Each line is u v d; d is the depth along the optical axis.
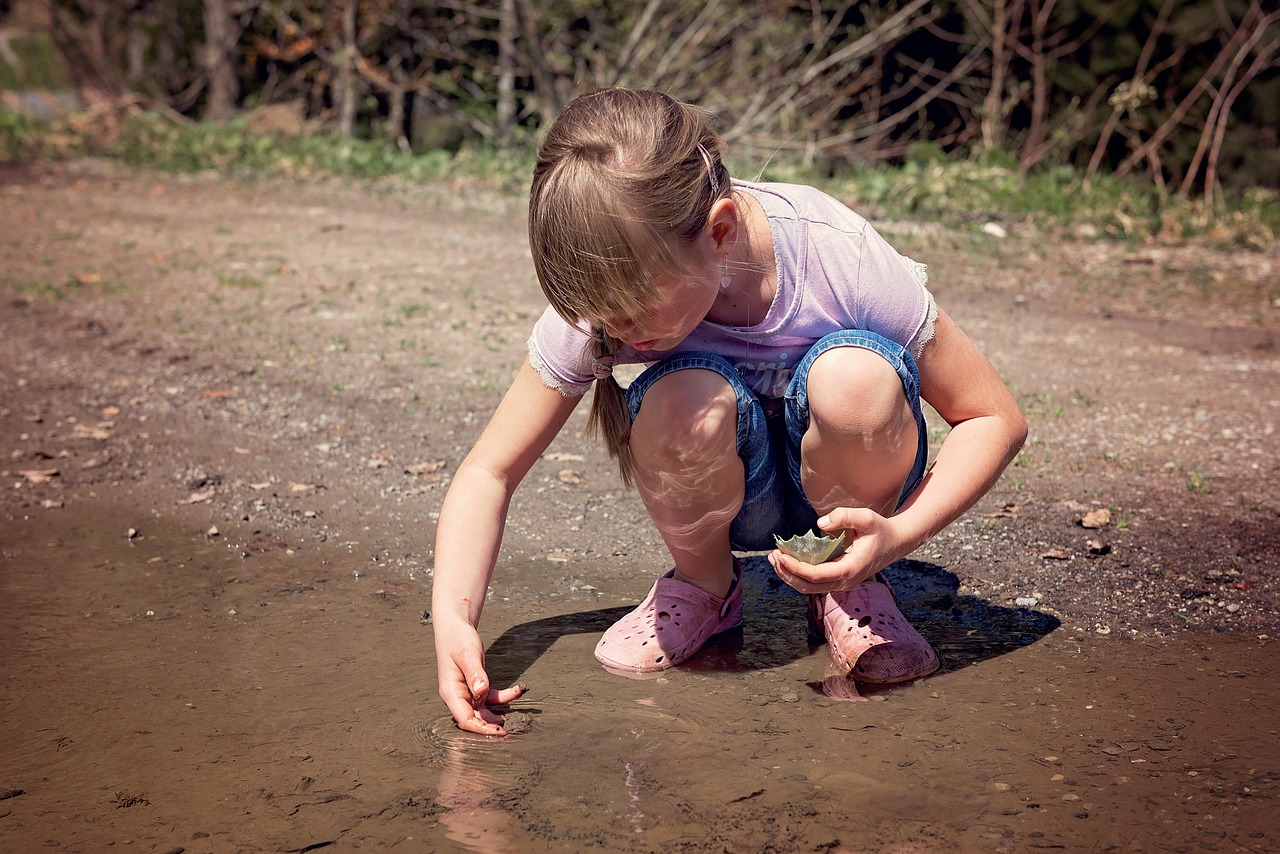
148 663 2.31
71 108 13.88
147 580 2.77
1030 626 2.42
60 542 3.03
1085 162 11.49
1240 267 6.38
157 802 1.76
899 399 1.97
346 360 4.63
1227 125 10.77
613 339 1.90
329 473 3.50
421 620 2.52
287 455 3.65
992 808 1.69
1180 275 6.19
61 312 5.39
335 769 1.85
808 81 13.17
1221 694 2.08
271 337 4.97
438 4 14.81
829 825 1.65
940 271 6.23
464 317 5.30
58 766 1.89
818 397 1.96
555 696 2.11
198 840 1.65
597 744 1.91
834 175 11.70
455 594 1.99
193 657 2.33
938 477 1.98
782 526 2.27
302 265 6.41
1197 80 10.90
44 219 7.76
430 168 10.14
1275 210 7.82
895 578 2.70
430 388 4.28
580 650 2.34
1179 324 5.16
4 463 3.62
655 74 13.48
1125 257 6.61
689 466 2.03
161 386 4.34
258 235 7.30
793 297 1.97
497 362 4.60
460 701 1.92
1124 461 3.40
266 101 16.48
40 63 23.27
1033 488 3.20
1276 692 2.08
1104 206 7.80
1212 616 2.43
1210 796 1.72
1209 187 9.62
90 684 2.21
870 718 2.00
